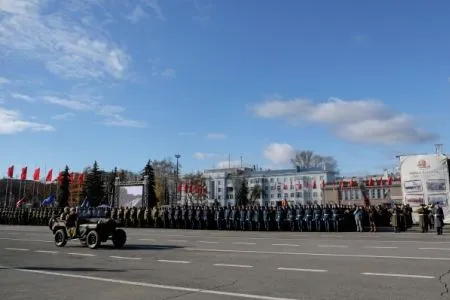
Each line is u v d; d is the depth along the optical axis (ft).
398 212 90.27
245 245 62.49
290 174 428.15
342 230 94.89
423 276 32.45
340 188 311.06
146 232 100.58
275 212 102.83
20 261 47.78
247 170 480.64
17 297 28.04
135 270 39.63
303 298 26.17
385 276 32.89
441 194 101.14
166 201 328.90
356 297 26.08
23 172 183.32
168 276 35.70
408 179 104.99
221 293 28.22
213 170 497.05
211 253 52.80
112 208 135.13
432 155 102.94
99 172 283.59
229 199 458.91
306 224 97.35
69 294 28.78
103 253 55.36
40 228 130.21
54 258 50.34
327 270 36.65
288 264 41.09
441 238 69.05
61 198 276.41
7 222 167.43
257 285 30.76
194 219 114.93
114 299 26.96
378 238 70.59
